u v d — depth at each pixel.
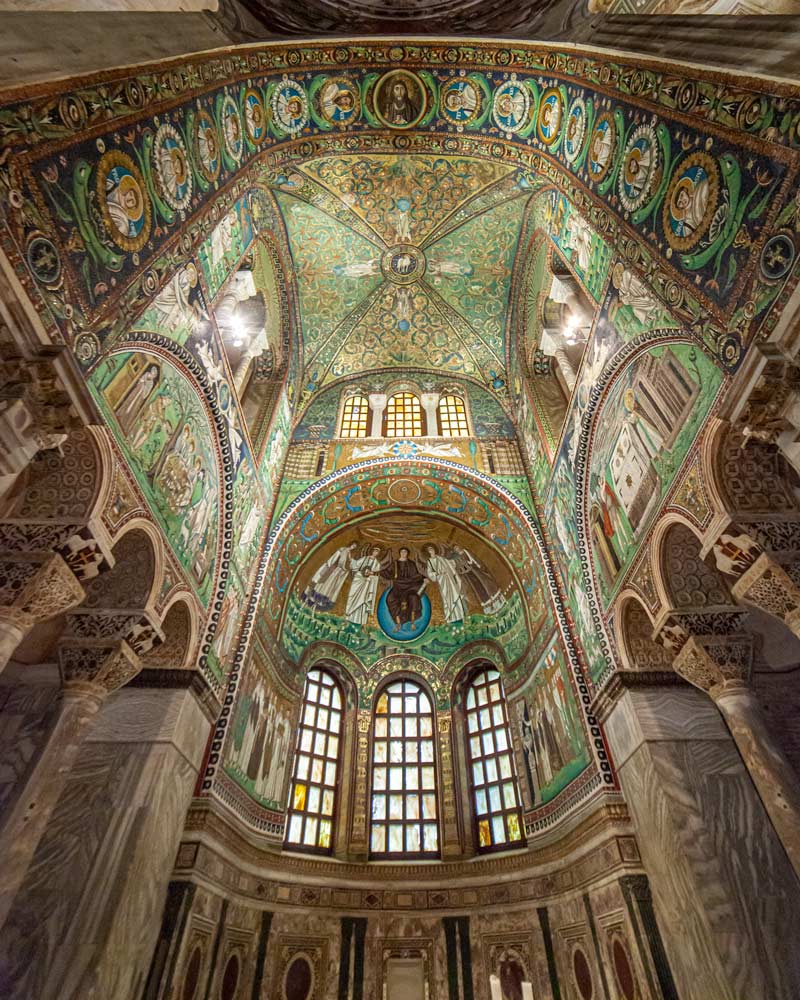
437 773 12.28
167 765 7.27
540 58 8.16
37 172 4.47
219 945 7.99
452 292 14.27
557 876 9.30
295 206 12.12
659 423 7.39
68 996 5.39
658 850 6.95
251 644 10.35
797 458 4.56
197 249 7.32
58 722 6.20
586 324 10.60
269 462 12.27
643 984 6.82
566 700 9.96
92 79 5.05
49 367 4.38
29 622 5.41
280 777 11.05
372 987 9.18
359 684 13.55
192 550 8.44
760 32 5.09
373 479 13.37
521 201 11.96
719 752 7.39
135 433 6.84
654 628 7.57
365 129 9.72
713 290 5.55
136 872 6.33
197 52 6.45
